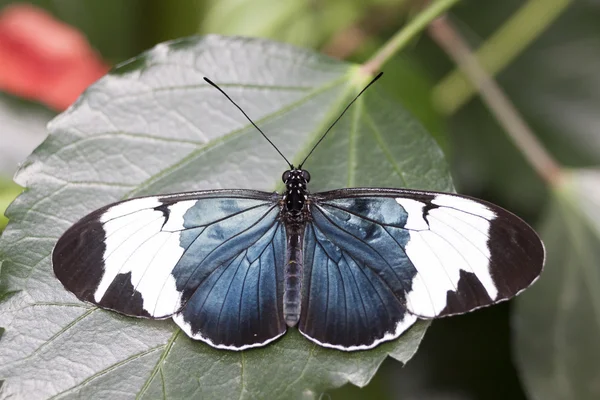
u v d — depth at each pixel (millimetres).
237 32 394
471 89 398
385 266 351
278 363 347
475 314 401
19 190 372
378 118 361
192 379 345
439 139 392
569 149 420
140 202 348
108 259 347
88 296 345
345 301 351
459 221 349
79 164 353
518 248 347
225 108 360
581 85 422
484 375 399
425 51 418
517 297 375
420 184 357
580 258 378
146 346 346
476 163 412
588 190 378
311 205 356
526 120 422
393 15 393
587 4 422
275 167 359
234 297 351
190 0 397
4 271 345
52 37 388
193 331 347
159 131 357
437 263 350
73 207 351
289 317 349
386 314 349
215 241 354
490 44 404
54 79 389
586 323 375
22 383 341
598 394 370
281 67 363
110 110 356
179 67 359
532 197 406
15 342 343
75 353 344
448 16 422
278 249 355
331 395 384
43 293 346
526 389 374
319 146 360
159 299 348
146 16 403
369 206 355
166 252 350
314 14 393
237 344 347
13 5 406
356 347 348
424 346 401
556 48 424
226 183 357
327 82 363
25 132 395
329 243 355
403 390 399
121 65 357
